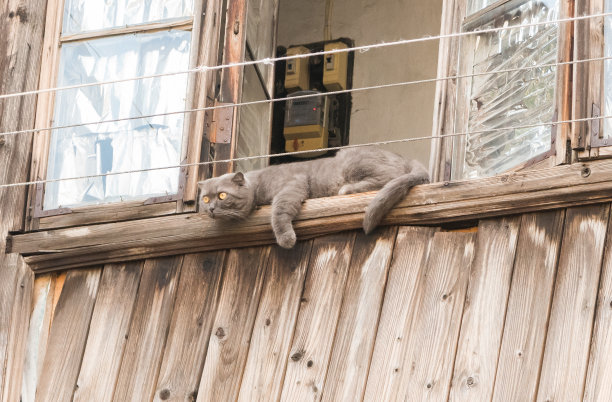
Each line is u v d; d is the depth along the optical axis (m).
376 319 7.95
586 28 7.95
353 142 11.45
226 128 9.01
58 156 9.27
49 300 8.95
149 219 8.85
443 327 7.74
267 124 10.00
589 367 7.25
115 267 8.89
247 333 8.29
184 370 8.31
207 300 8.51
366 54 11.65
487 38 8.70
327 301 8.16
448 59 8.70
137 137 9.13
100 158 9.16
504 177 7.95
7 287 8.93
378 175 8.92
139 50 9.33
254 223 8.61
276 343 8.16
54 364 8.65
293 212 8.48
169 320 8.54
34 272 9.04
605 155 7.68
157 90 9.18
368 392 7.73
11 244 9.09
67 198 9.14
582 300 7.44
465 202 8.01
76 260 8.95
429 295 7.88
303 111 11.31
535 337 7.46
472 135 8.55
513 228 7.86
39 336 8.84
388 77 11.55
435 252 8.01
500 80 8.54
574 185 7.70
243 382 8.11
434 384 7.59
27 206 9.16
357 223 8.30
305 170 9.11
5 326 8.80
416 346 7.76
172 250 8.74
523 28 8.49
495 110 8.49
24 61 9.49
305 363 8.01
